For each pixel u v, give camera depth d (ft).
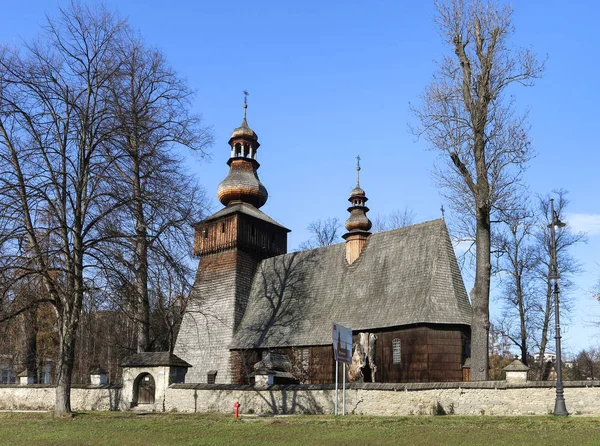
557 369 75.56
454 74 97.50
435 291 118.01
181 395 98.43
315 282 143.95
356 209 144.97
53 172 85.87
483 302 92.32
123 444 57.52
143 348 110.42
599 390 75.46
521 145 94.68
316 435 60.90
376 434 60.18
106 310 99.25
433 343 113.91
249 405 91.91
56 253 83.41
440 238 125.39
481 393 79.46
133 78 103.30
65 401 85.92
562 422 65.26
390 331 120.16
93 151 90.94
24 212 85.66
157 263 89.97
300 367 130.62
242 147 171.12
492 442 52.85
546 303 149.38
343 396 81.87
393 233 136.56
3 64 87.92
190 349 155.02
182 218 94.07
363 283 133.18
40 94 88.12
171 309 115.85
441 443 53.31
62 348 86.22
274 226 166.71
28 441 61.31
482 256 93.35
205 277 161.17
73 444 58.23
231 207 164.96
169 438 60.70
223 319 151.02
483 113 94.68
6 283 81.25
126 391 103.24
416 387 81.51
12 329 118.52
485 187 93.30
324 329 130.41
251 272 158.71
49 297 89.20
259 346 138.62
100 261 85.71
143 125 96.17
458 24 98.37
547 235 149.38
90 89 91.56
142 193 92.94
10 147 88.43
